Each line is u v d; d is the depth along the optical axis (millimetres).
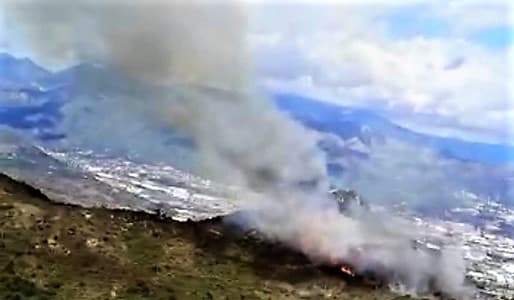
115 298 60781
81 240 70125
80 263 66500
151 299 61531
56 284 61625
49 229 70625
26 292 58969
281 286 69938
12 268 62531
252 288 68125
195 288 65375
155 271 67500
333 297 69188
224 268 71562
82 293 60844
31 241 67812
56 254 67000
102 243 70750
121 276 65438
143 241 73812
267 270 73062
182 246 74750
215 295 64250
